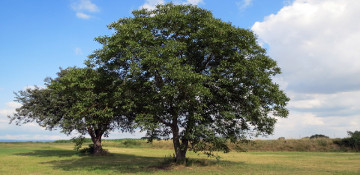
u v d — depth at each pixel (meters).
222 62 19.05
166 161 23.23
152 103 19.03
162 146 63.94
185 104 18.11
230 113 19.31
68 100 32.75
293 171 19.94
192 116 18.75
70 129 31.61
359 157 35.62
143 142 69.88
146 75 19.62
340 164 25.78
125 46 19.12
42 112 35.09
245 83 19.39
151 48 18.61
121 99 19.53
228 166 22.84
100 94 19.72
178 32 20.56
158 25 20.30
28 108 35.38
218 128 20.19
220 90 19.44
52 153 39.28
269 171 19.83
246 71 19.03
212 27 18.67
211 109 20.69
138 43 18.69
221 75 19.50
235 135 21.77
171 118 20.20
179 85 17.34
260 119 21.17
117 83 20.33
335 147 53.62
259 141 59.88
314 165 24.62
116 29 20.05
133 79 19.02
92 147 37.75
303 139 60.19
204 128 18.81
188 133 19.25
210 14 20.72
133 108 20.64
